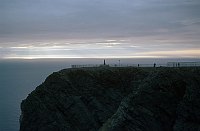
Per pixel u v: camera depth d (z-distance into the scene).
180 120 54.97
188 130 53.12
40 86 78.19
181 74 58.16
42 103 75.81
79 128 73.75
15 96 164.25
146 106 58.03
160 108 57.50
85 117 74.25
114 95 74.50
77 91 76.19
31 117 76.00
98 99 75.25
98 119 73.75
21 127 77.06
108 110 73.88
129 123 58.44
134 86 72.38
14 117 117.19
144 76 72.50
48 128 73.75
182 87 57.38
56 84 76.88
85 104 75.62
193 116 53.59
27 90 184.50
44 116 74.75
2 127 104.12
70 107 75.19
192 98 54.34
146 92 58.75
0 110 129.12
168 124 56.62
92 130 73.00
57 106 75.44
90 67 81.94
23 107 78.00
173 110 56.84
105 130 61.31
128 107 59.22
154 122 57.09
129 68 77.12
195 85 55.44
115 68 78.44
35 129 75.06
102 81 76.31
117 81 75.44
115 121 60.12
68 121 74.38
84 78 77.12
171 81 58.16
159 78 58.97
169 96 57.56
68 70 79.25
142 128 57.50
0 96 164.25
